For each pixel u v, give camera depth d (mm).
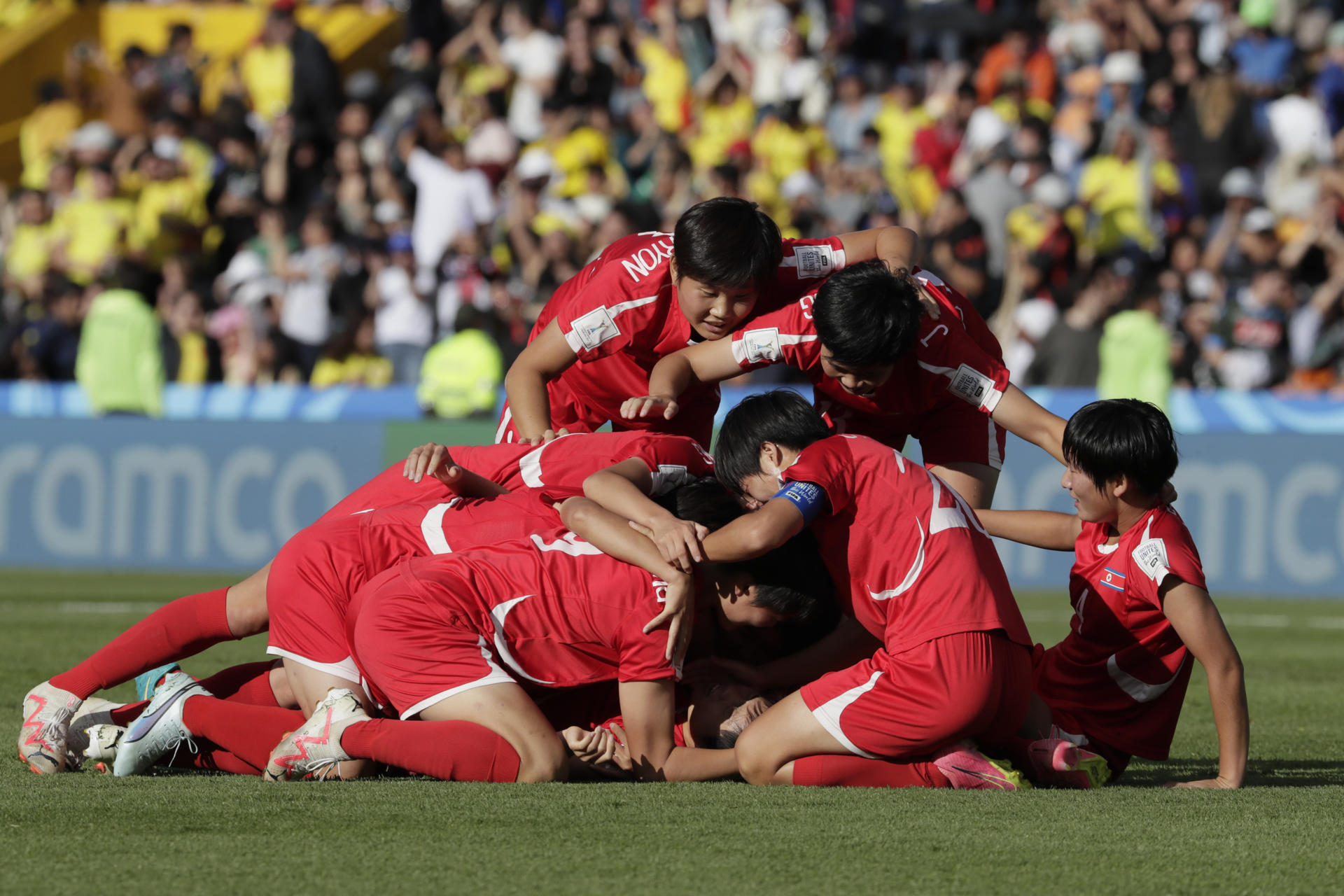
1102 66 45594
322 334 38688
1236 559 31406
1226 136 41844
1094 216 39562
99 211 43062
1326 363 36469
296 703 12805
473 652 11406
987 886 8398
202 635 12461
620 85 49312
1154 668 12062
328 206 40500
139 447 34938
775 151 43031
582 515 11703
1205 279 38344
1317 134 43062
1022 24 48438
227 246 44406
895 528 11430
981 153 41375
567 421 16047
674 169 42500
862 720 11250
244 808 10188
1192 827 9984
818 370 13898
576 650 11594
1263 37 45781
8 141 54875
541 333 14938
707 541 11266
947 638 11250
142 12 58875
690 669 12461
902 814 10227
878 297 12547
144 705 12391
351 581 12125
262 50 49469
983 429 14844
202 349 39594
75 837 9312
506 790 10922
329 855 8898
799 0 47781
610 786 11180
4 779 11508
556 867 8664
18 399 37500
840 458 11516
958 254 35469
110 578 32844
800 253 14391
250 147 46250
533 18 48688
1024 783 11469
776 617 11719
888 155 43438
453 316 37781
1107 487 11734
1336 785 12078
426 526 12406
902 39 49156
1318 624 27328
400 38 58406
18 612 26047
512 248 40156
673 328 14359
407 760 11148
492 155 44219
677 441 12586
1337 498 30859
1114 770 12383
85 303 40844
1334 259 38562
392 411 34781
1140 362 33156
